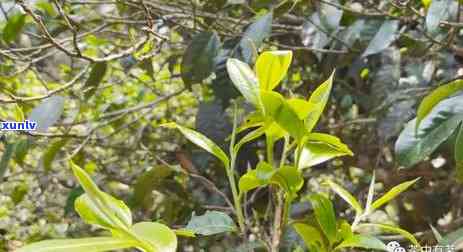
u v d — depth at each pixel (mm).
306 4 1369
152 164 1715
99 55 1688
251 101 640
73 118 1439
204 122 1444
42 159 1556
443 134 878
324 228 646
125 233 529
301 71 1731
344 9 1239
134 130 1766
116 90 1836
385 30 1229
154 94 1799
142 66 1518
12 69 1566
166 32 1447
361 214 680
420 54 1347
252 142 1471
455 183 1512
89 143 1578
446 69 1452
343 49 1476
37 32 1409
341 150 688
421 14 1215
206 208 1362
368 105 1534
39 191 1758
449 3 1077
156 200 1714
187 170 1563
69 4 1431
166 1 1503
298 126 633
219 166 1544
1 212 1702
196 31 1403
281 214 695
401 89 1340
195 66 1246
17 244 1640
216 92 1293
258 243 842
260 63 657
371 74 1568
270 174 636
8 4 1265
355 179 1820
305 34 1342
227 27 1422
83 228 1563
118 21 1376
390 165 1621
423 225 1643
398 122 1306
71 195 1366
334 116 1799
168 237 532
